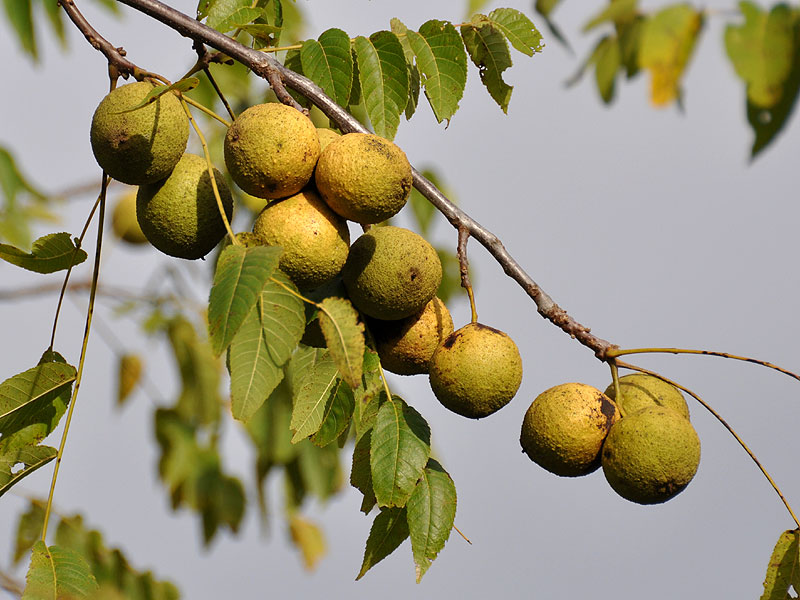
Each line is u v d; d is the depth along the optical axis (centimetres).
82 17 441
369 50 488
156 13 450
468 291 436
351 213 394
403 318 426
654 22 280
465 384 405
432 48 505
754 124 275
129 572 577
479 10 497
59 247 421
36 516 553
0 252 416
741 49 273
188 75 460
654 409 415
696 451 410
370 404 394
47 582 375
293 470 768
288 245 387
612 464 412
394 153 395
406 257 403
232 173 396
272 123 387
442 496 376
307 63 483
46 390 409
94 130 407
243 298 321
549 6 322
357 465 396
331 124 503
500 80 530
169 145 411
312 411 393
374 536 387
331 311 342
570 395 423
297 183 395
